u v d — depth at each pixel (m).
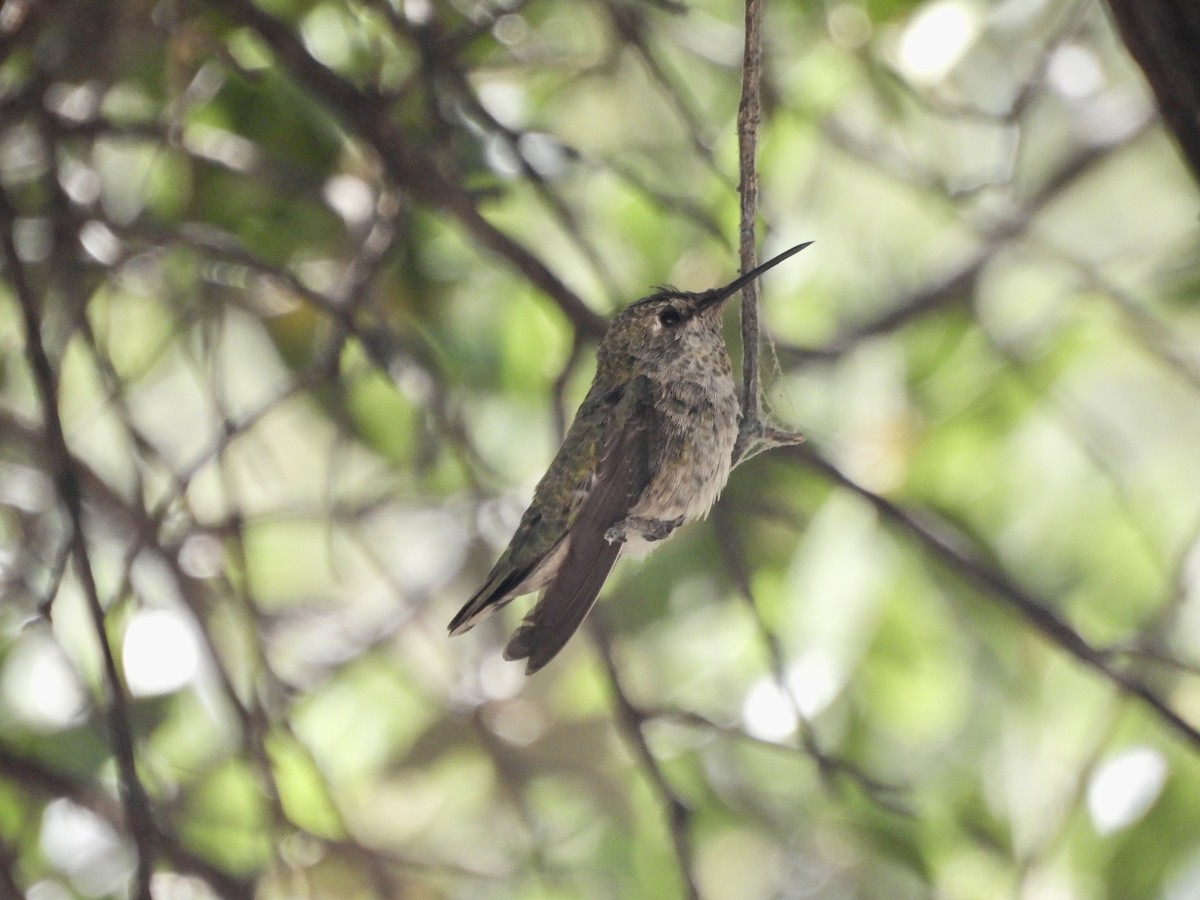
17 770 8.37
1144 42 6.13
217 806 9.02
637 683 10.07
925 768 9.23
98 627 7.07
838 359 10.12
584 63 9.69
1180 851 8.22
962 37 8.77
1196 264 9.86
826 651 8.90
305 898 8.78
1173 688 8.76
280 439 11.34
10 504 9.25
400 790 10.82
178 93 8.42
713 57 9.91
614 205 9.65
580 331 8.47
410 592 10.98
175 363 11.22
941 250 10.99
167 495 8.54
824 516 9.02
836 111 10.31
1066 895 8.35
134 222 8.72
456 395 9.38
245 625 8.70
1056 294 10.27
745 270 6.38
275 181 8.72
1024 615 7.84
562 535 7.99
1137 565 9.40
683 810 7.70
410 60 8.66
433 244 9.28
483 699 10.16
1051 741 9.26
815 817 9.62
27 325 7.53
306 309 9.44
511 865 10.07
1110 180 11.53
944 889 9.08
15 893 7.70
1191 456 10.07
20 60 8.83
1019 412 9.61
